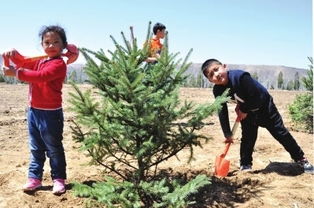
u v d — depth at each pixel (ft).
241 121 17.61
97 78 13.16
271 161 19.79
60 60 14.03
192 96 53.52
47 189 15.05
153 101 13.25
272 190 15.51
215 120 32.35
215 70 16.11
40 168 14.98
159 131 13.08
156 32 24.08
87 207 13.39
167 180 14.90
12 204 13.80
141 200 13.66
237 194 15.10
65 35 14.24
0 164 18.52
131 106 12.93
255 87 16.43
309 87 30.66
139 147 12.99
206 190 15.31
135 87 12.38
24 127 27.96
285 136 17.20
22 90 58.49
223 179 16.60
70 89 53.72
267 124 17.33
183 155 20.56
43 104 14.16
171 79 13.53
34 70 14.43
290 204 14.32
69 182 15.87
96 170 17.61
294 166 18.47
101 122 12.86
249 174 17.26
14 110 36.42
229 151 21.79
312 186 16.07
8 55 13.78
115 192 13.05
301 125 30.60
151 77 13.53
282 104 47.42
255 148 22.48
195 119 13.85
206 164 18.88
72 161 19.20
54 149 14.49
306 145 23.88
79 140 13.75
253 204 14.12
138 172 13.69
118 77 12.96
